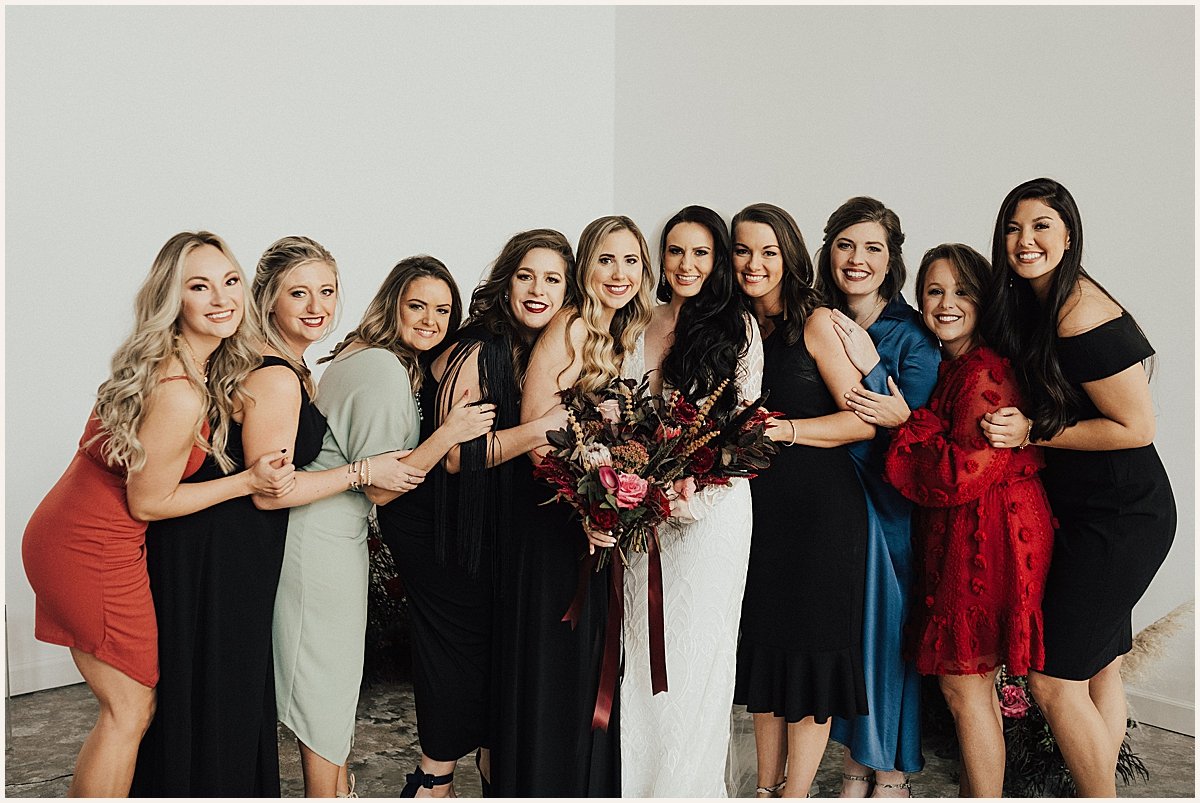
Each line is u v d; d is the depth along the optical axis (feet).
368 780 11.70
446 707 10.18
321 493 9.27
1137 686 13.41
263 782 9.53
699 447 9.39
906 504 11.09
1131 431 9.63
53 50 14.67
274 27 17.08
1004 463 10.12
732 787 11.44
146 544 9.13
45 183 14.65
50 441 14.82
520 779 9.82
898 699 10.87
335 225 17.92
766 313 10.78
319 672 9.61
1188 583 12.96
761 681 10.60
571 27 21.24
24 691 14.70
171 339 8.64
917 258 15.60
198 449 8.95
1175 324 12.87
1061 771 11.51
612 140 22.02
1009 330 10.14
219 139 16.42
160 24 15.72
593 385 9.79
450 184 19.53
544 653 9.76
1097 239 13.60
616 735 9.98
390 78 18.61
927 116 15.47
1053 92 13.96
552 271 9.77
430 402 10.05
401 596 14.49
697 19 19.80
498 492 9.98
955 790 11.69
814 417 10.64
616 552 9.64
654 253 10.29
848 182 16.66
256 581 9.25
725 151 19.15
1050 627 10.11
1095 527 9.95
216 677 9.09
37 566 8.88
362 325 10.16
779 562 10.53
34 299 14.61
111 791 8.96
